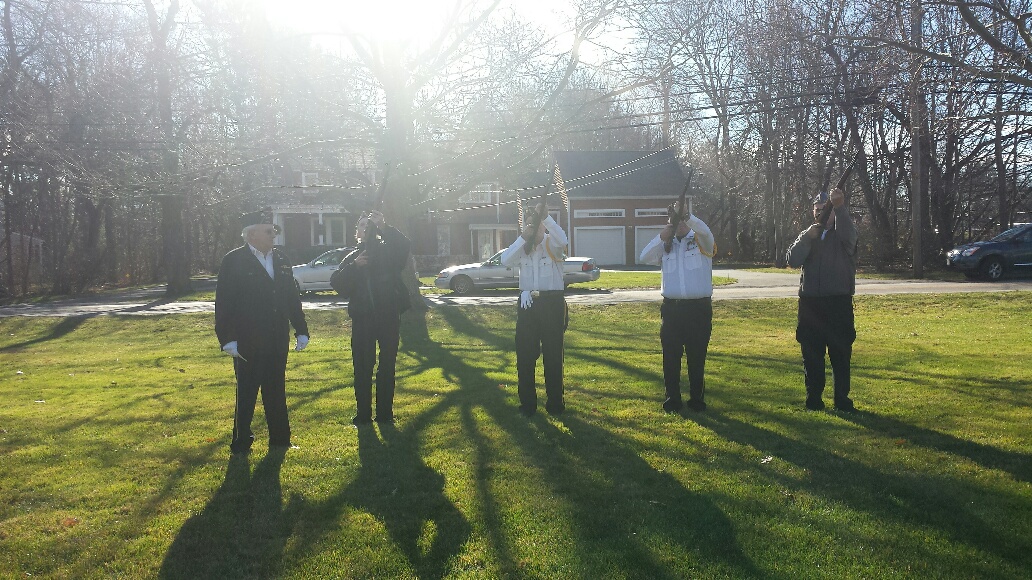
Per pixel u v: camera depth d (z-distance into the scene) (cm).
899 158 2872
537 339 657
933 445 527
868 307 1645
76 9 2286
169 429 647
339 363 1057
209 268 4947
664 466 496
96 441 609
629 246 4516
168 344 1500
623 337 1300
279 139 1633
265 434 621
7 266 3578
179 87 1778
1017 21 812
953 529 387
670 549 372
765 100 1791
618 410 662
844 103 1611
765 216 4294
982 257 2295
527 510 425
